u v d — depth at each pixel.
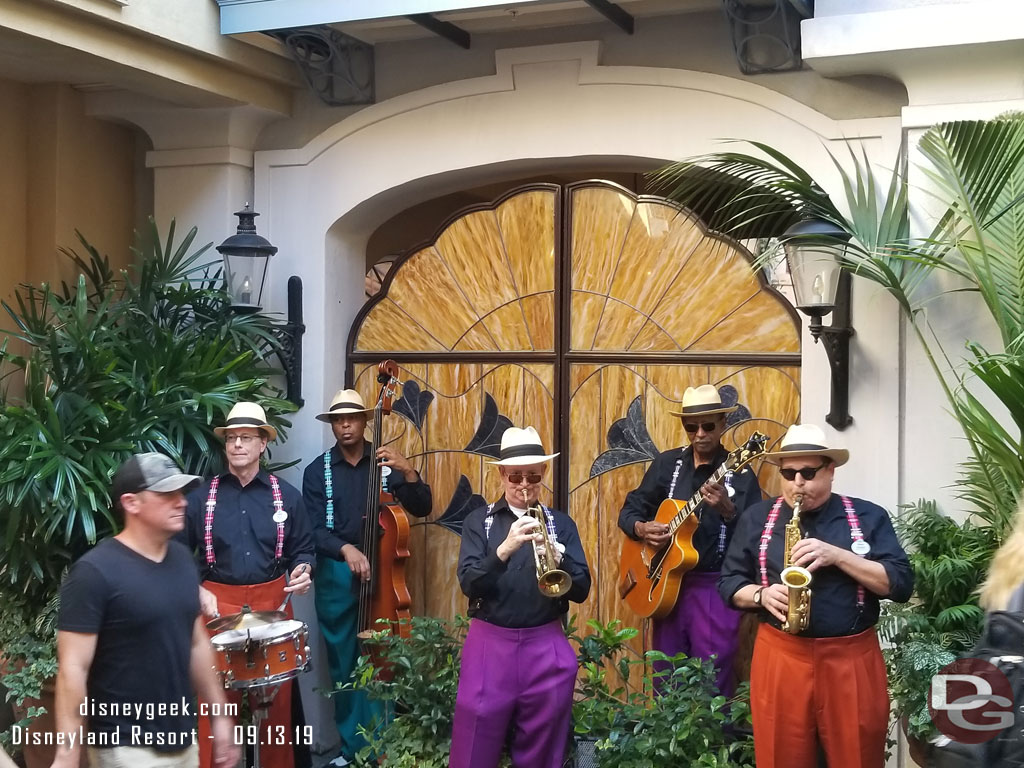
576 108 5.21
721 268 5.12
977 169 3.98
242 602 4.70
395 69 5.61
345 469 5.37
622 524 4.92
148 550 3.28
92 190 5.97
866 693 3.69
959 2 4.23
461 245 5.62
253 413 4.81
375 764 5.06
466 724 4.10
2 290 5.68
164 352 5.10
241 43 5.33
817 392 4.81
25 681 4.66
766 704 3.77
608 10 4.93
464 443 5.61
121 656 3.18
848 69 4.58
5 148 5.66
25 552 4.71
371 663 4.86
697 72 5.00
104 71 5.05
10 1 4.43
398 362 5.76
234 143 5.79
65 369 5.02
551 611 4.13
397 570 5.16
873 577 3.64
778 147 4.86
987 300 3.98
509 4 4.75
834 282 4.38
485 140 5.39
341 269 5.88
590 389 5.37
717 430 4.72
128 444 4.70
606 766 4.20
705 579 4.71
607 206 5.32
